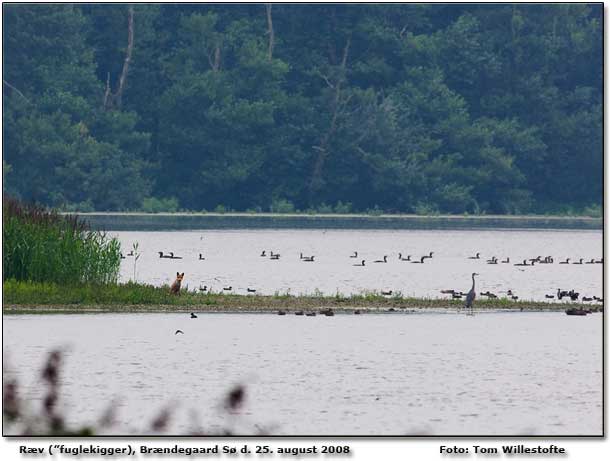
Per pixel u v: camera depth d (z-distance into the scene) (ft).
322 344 108.88
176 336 111.55
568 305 141.18
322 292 161.17
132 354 101.45
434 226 358.64
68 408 79.77
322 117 404.16
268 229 328.29
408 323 123.95
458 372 96.02
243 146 402.93
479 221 389.19
